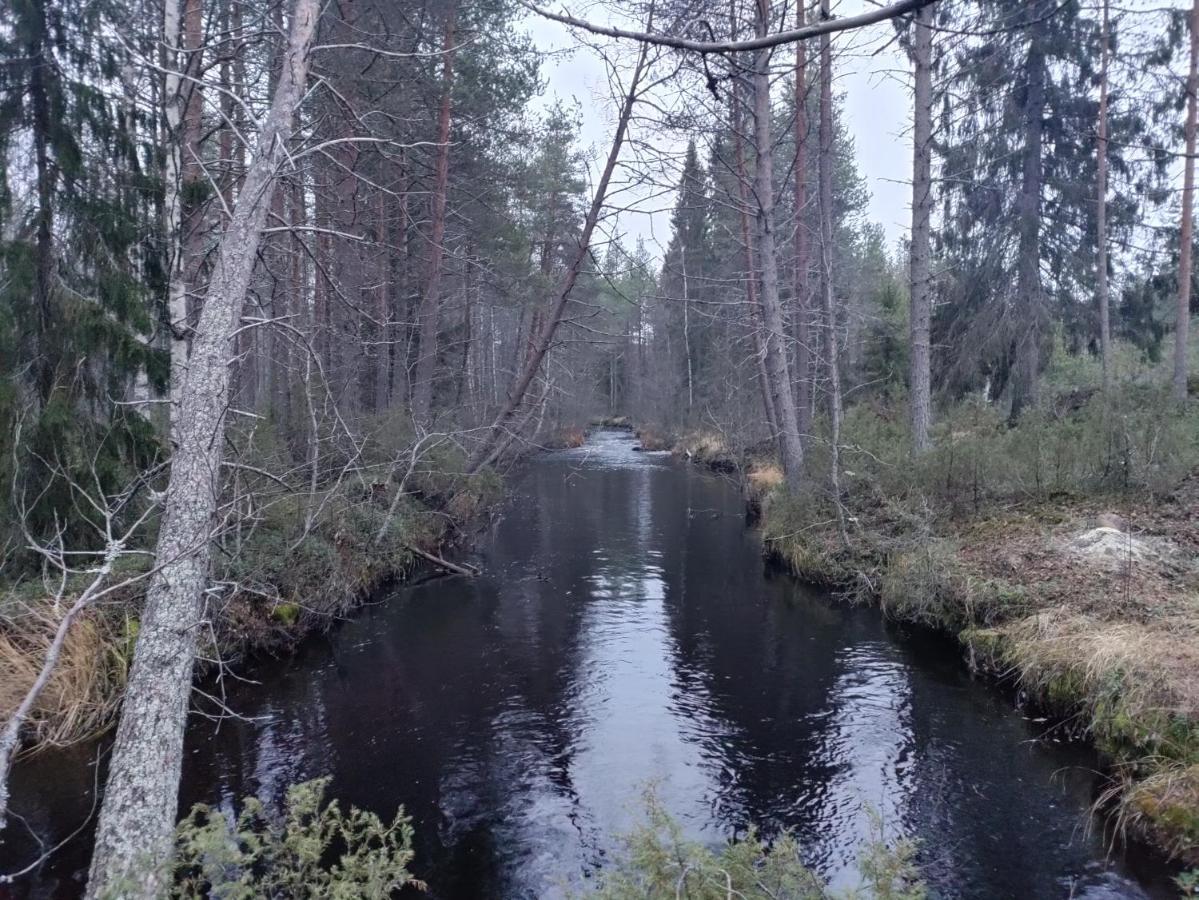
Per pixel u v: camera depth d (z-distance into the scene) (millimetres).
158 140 8711
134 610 7652
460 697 7984
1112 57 15055
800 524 13117
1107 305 16859
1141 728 5840
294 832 4094
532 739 7035
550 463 29766
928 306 12734
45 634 6965
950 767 6312
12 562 7668
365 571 11594
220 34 6230
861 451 12688
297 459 12070
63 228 8320
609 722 7371
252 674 8570
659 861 3393
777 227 15234
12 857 5105
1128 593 7691
